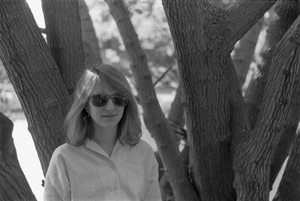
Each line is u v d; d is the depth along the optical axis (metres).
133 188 2.44
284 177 3.00
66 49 3.00
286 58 2.74
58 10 2.99
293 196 2.96
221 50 2.73
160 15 5.74
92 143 2.43
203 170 3.17
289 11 3.36
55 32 3.01
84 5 4.68
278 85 2.77
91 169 2.38
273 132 2.78
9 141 1.95
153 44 7.33
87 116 2.44
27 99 2.75
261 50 3.56
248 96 3.55
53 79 2.79
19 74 2.71
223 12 2.71
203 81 2.82
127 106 2.48
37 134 2.82
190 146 3.19
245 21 2.72
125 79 2.42
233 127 3.06
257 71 3.54
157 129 3.74
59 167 2.36
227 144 3.08
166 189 4.48
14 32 2.66
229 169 3.12
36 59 2.73
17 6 2.68
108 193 2.38
